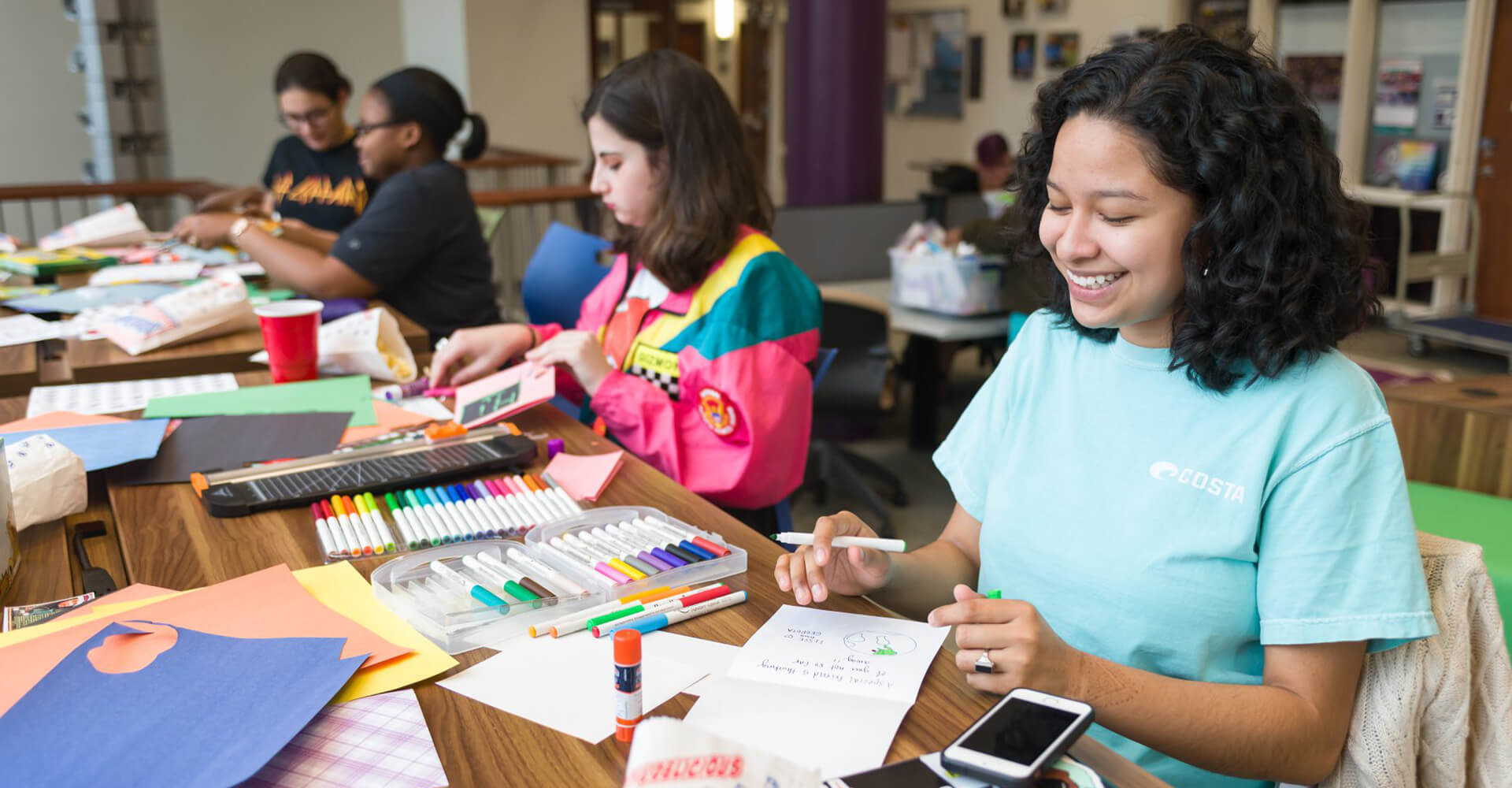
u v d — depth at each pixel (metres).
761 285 1.62
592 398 1.63
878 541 0.97
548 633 0.91
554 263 2.47
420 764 0.72
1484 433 2.16
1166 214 0.87
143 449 1.28
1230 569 0.95
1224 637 0.96
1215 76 0.85
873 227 4.46
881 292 3.92
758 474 1.60
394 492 1.23
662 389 1.67
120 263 2.70
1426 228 5.83
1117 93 0.87
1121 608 0.99
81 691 0.77
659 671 0.85
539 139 7.52
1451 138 5.65
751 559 1.07
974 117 8.41
